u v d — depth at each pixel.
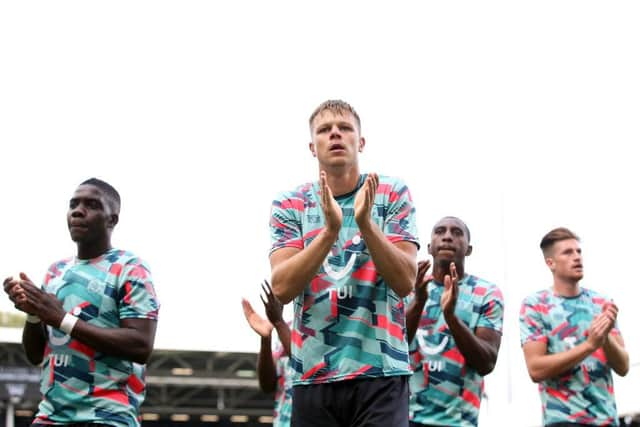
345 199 4.12
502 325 6.63
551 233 7.05
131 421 4.96
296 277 3.79
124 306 5.00
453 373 6.42
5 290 4.79
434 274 6.70
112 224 5.20
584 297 6.96
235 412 23.97
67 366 4.89
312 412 3.95
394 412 3.87
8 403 19.73
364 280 3.97
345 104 4.16
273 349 7.93
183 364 21.16
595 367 6.65
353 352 3.90
